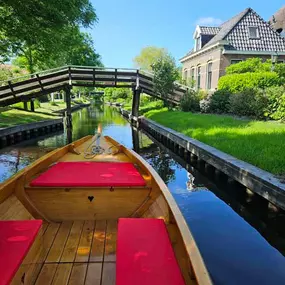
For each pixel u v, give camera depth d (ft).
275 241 11.46
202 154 21.09
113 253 7.46
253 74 43.91
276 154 16.75
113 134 45.93
